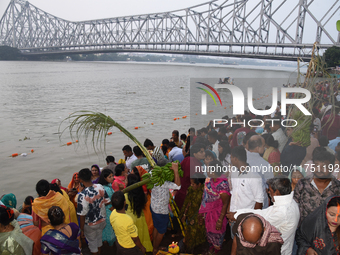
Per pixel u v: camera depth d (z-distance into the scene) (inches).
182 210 131.2
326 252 87.5
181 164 138.3
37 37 5684.1
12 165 282.0
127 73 2564.0
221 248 129.7
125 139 379.6
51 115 573.9
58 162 290.8
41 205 114.1
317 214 90.4
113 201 111.2
